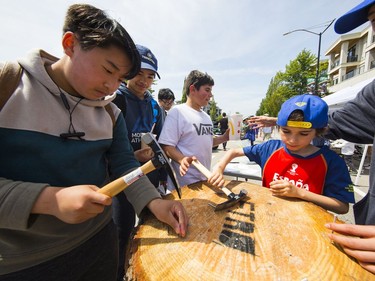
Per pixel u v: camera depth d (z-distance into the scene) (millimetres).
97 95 992
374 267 725
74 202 705
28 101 846
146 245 899
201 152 2154
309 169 1517
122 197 1946
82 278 1225
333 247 852
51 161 904
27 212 693
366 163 7070
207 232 966
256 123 2262
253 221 1054
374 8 1144
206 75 2195
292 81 25328
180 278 709
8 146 816
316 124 1387
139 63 998
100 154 1175
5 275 887
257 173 2412
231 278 698
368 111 1403
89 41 830
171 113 2129
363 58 27344
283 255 803
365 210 1122
